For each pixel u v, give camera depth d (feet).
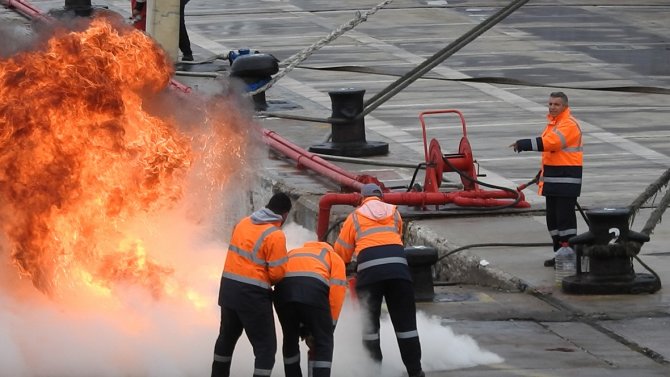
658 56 240.12
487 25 159.74
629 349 94.12
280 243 81.00
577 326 100.42
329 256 83.41
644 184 151.43
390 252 86.94
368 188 89.66
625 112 195.83
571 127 112.88
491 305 107.65
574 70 227.20
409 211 138.31
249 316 81.25
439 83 216.95
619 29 268.62
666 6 297.12
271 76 192.44
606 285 108.37
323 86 213.25
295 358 83.56
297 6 289.94
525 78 219.41
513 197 139.23
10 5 261.85
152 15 209.15
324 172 151.53
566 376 87.56
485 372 88.89
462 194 138.51
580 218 134.92
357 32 261.24
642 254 120.98
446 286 117.80
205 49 240.53
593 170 159.94
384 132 182.91
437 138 179.01
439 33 260.62
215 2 295.48
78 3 242.37
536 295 110.11
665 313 103.45
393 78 220.02
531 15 285.02
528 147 112.47
